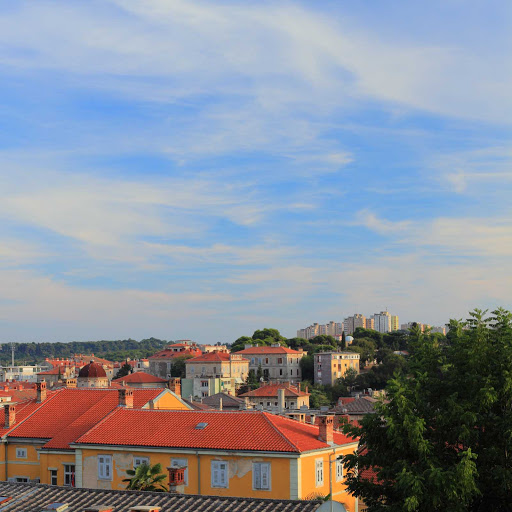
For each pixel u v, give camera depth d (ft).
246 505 128.16
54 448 233.96
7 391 515.50
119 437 222.89
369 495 155.53
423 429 143.54
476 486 140.67
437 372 162.61
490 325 160.25
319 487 208.95
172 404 264.52
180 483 163.43
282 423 220.43
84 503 132.57
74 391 272.10
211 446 207.92
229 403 508.12
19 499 135.85
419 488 133.80
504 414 148.25
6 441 251.19
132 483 181.37
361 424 156.35
